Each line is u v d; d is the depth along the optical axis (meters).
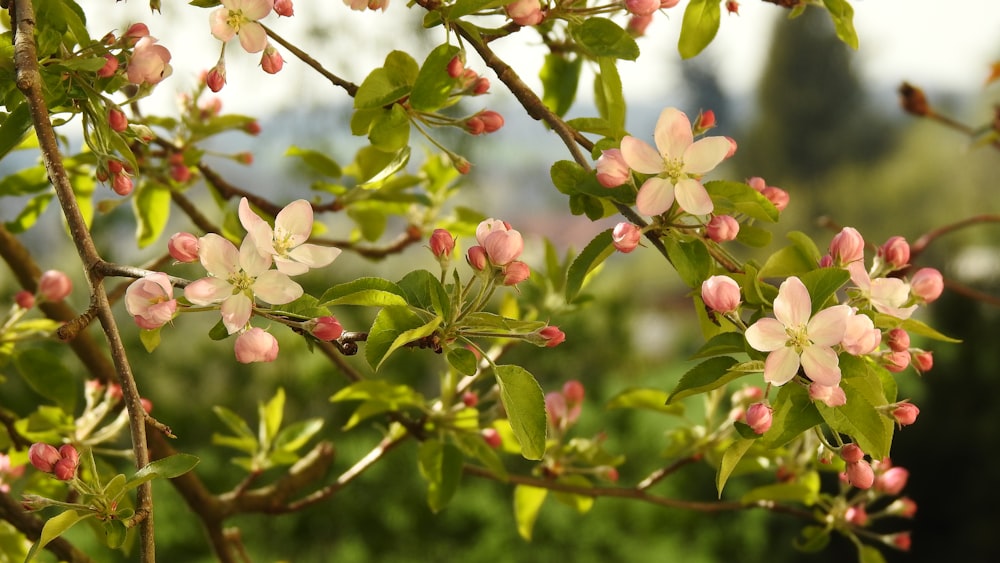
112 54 1.23
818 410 1.16
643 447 4.44
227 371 4.03
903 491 4.18
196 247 1.14
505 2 1.20
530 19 1.23
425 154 1.69
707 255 1.19
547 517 4.14
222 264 1.14
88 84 1.22
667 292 11.24
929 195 13.77
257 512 1.52
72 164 1.47
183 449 3.96
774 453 1.44
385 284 1.15
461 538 4.07
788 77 15.09
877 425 1.15
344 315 3.55
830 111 14.87
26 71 1.16
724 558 4.18
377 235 1.63
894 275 1.56
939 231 1.65
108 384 1.49
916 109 1.79
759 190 1.24
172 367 4.00
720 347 1.17
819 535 1.50
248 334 1.14
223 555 1.52
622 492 1.49
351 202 1.55
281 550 3.96
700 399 4.66
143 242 1.55
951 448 4.09
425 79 1.23
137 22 1.23
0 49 1.20
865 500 1.49
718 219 1.18
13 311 1.45
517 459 4.24
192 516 3.79
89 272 1.14
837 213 14.19
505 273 1.16
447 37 1.23
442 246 1.18
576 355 4.52
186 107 1.54
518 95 1.22
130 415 1.13
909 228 13.71
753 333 1.15
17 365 1.45
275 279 1.14
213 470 3.84
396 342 1.13
